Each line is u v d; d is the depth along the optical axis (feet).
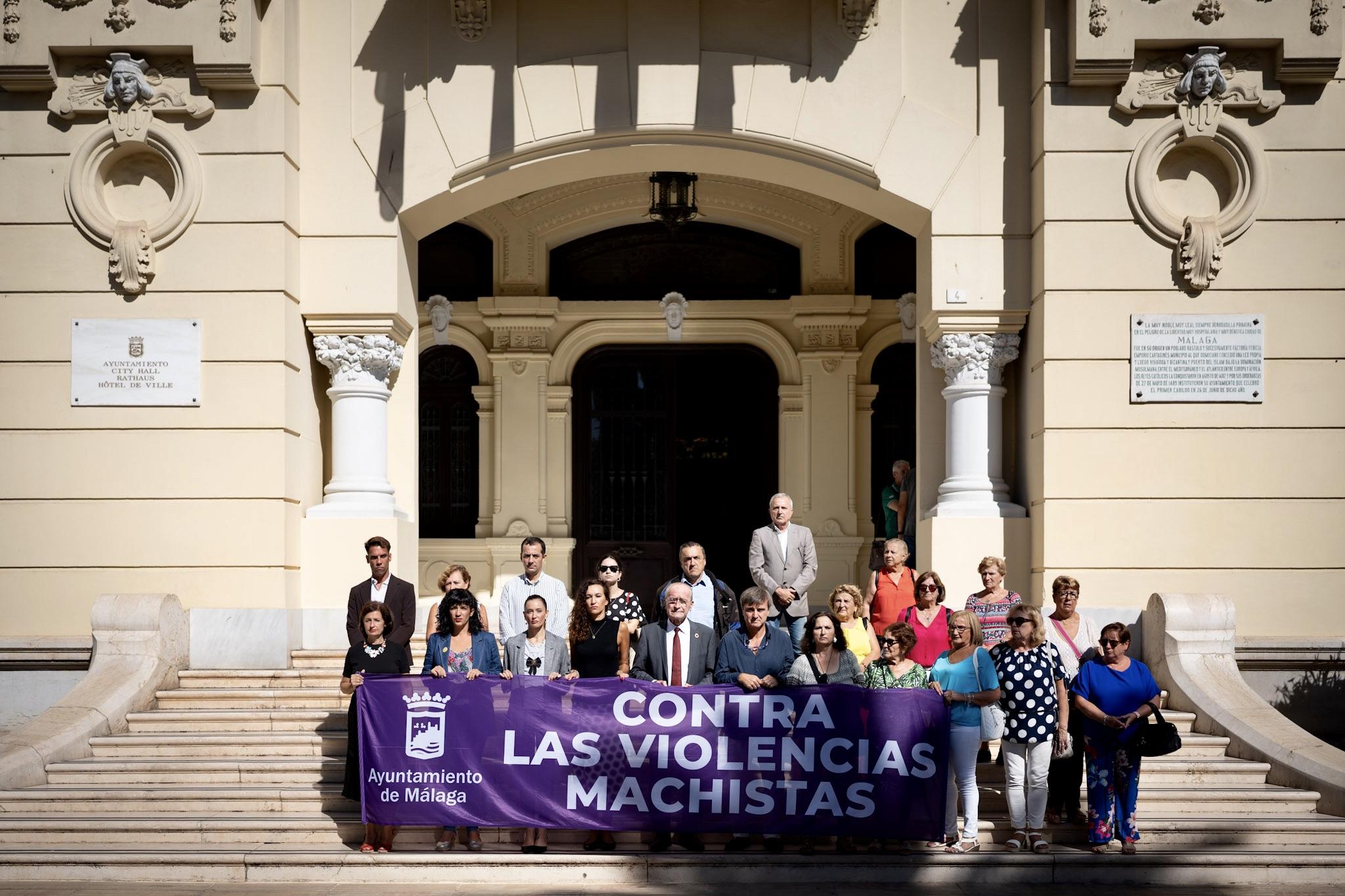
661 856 25.77
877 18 36.81
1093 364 34.91
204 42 34.47
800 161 37.22
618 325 53.36
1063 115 35.19
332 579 35.73
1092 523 34.60
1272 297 34.88
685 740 26.27
